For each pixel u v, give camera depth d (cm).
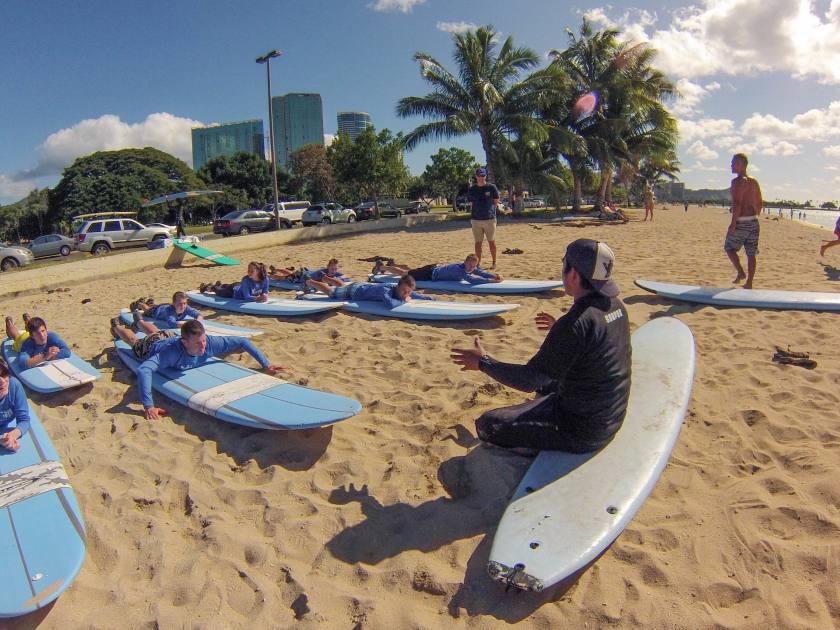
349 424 448
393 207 4862
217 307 901
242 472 392
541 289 852
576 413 319
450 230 2277
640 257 1217
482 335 660
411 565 290
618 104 3222
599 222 2548
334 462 393
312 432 436
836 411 411
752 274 780
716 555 281
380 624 257
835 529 288
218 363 557
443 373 539
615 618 250
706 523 303
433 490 353
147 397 486
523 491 303
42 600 262
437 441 409
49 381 565
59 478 365
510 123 2700
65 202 5059
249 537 321
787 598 254
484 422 357
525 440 340
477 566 286
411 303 788
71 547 298
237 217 2992
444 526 318
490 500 335
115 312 975
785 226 2488
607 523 274
